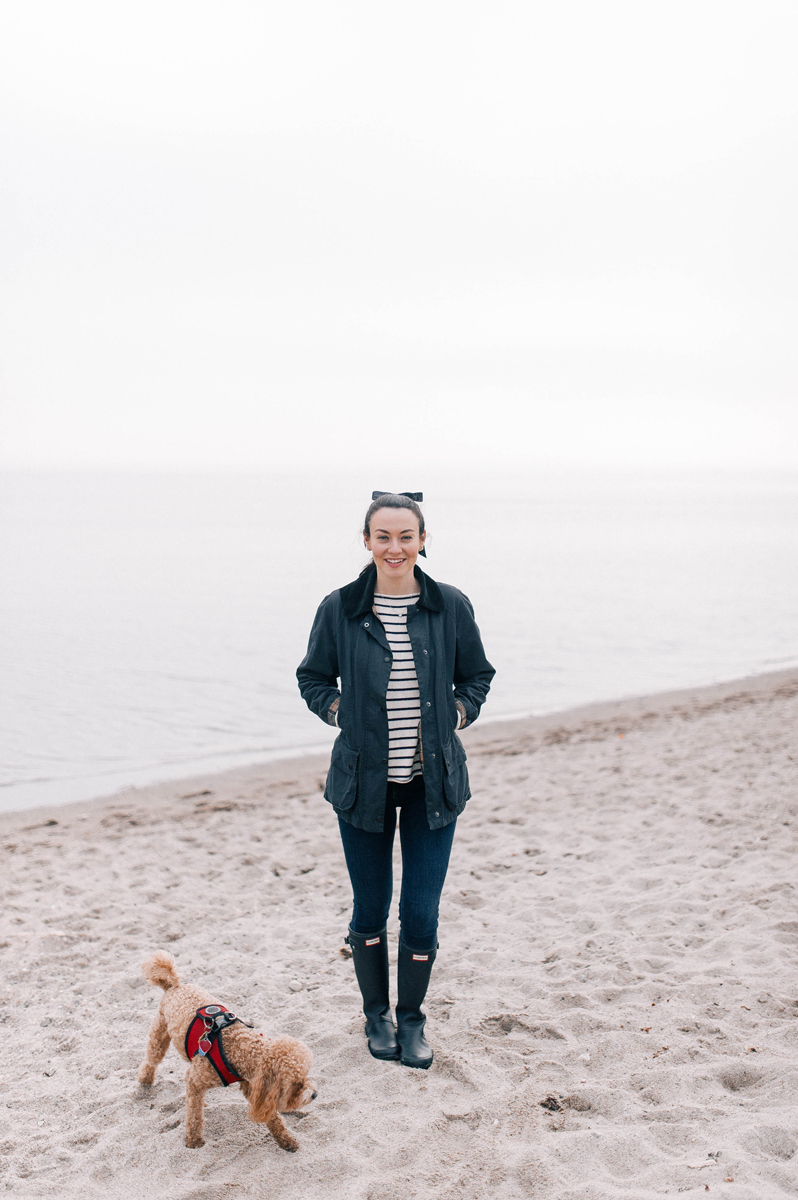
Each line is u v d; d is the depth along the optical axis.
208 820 7.21
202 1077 2.66
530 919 4.74
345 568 31.30
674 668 14.89
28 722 11.27
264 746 10.23
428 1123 2.79
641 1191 2.44
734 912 4.59
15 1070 3.34
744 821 6.23
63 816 7.51
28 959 4.40
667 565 32.91
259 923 4.86
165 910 5.11
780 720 10.22
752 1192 2.38
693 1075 3.04
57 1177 2.67
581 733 10.24
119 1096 3.08
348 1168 2.61
